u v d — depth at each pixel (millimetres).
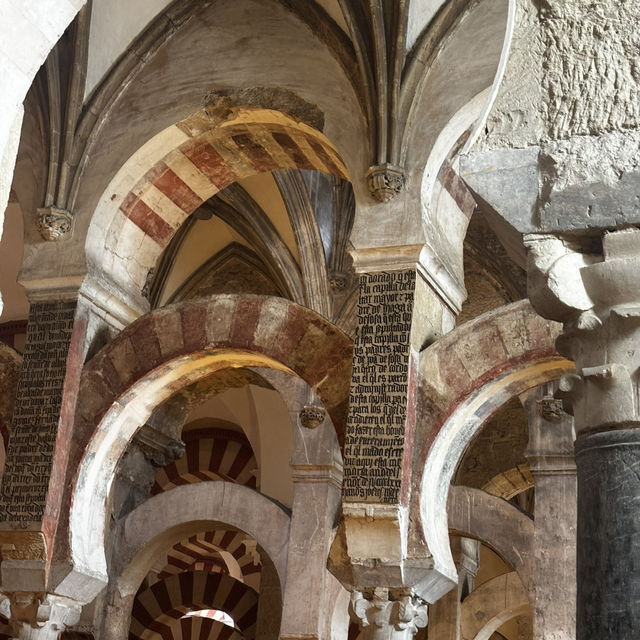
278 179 16078
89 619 14836
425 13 11312
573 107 5383
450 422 10273
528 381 10359
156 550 15758
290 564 14547
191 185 12695
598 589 4867
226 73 12094
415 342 10383
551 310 5340
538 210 5320
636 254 5117
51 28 5621
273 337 11125
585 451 5172
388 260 10641
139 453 16391
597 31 5426
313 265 16562
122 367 11680
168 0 12469
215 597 18750
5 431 11969
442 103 11000
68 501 11328
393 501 9805
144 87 12398
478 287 18516
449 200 11484
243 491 15344
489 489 19516
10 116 5441
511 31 5602
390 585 9805
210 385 16688
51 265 11961
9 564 11117
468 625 17406
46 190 12047
